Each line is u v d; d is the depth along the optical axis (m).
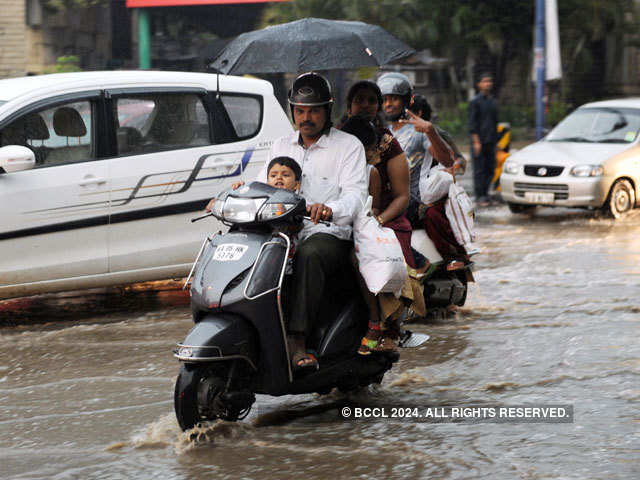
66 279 15.24
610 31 55.88
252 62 12.55
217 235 9.72
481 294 17.05
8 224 14.59
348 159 10.07
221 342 9.10
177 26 54.12
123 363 12.91
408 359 12.77
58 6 50.66
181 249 16.28
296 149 10.23
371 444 9.30
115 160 15.60
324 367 9.97
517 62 56.53
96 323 15.51
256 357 9.43
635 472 8.30
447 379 11.73
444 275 15.23
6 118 14.66
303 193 10.04
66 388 11.73
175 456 9.09
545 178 28.53
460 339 13.84
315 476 8.44
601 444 9.07
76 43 53.22
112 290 18.36
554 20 38.34
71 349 13.74
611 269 19.25
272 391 9.50
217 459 8.95
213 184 16.58
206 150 16.53
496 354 12.89
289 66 12.34
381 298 10.12
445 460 8.75
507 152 35.31
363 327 10.35
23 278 14.85
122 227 15.69
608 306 15.70
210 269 9.38
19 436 9.88
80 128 15.41
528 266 19.83
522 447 9.07
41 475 8.66
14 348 13.84
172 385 11.77
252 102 17.38
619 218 28.41
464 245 14.80
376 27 13.04
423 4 51.94
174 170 16.12
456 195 14.73
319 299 9.57
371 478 8.35
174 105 16.38
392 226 10.92
